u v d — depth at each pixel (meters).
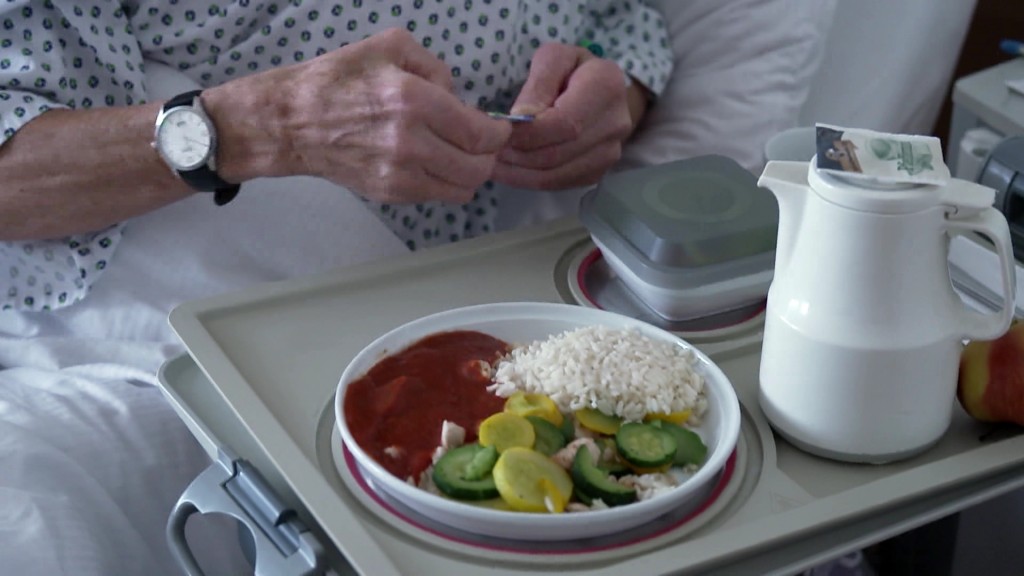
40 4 1.03
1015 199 1.01
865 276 0.72
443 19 1.15
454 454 0.75
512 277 1.04
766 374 0.81
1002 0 1.64
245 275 1.13
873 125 1.49
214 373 0.87
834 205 0.72
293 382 0.88
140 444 1.05
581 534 0.70
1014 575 0.93
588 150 1.17
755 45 1.32
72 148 1.00
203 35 1.11
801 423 0.78
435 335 0.89
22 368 1.14
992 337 0.74
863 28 1.43
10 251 1.09
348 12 1.11
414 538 0.71
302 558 0.70
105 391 1.08
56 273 1.10
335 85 0.95
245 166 0.99
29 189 1.02
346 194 1.16
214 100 0.97
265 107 0.96
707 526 0.73
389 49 0.98
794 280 0.77
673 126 1.35
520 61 1.25
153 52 1.12
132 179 1.01
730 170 1.04
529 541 0.71
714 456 0.74
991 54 1.69
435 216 1.27
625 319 0.90
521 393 0.82
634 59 1.31
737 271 0.94
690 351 0.86
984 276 0.99
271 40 1.12
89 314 1.13
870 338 0.73
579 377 0.81
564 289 1.03
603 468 0.76
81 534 0.94
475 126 0.97
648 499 0.71
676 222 0.96
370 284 1.02
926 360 0.74
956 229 0.72
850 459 0.78
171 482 1.06
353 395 0.80
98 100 1.09
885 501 0.73
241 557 1.08
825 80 1.45
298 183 1.13
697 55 1.36
